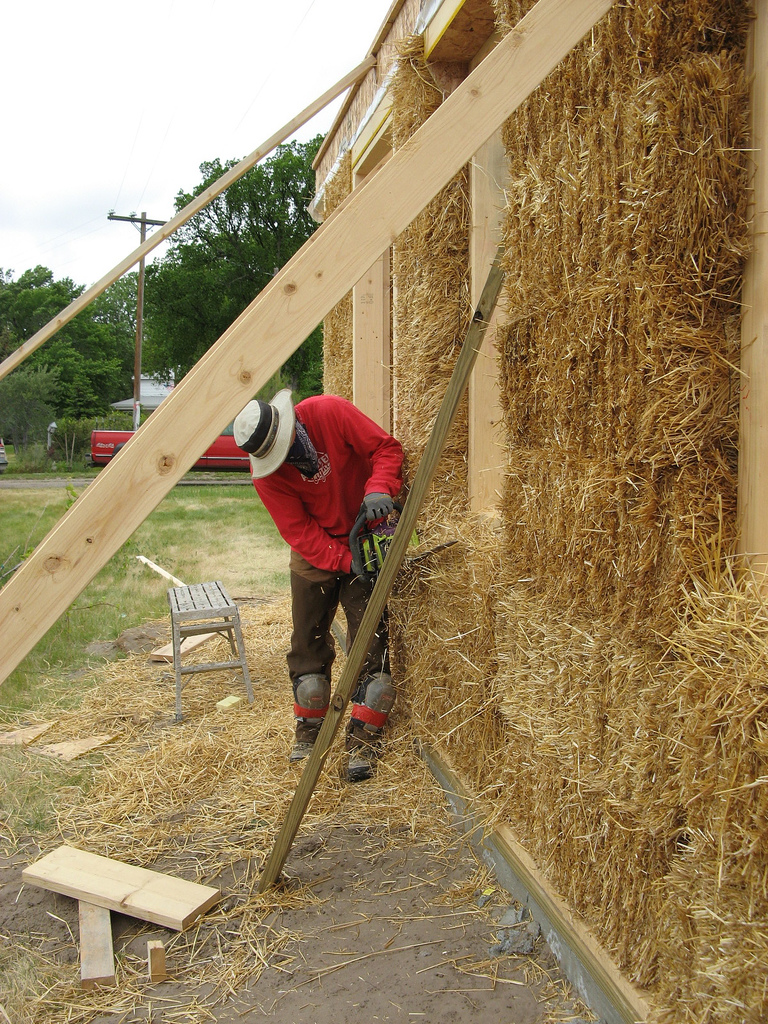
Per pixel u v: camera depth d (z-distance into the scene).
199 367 1.63
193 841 2.92
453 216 3.17
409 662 3.53
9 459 28.78
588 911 1.97
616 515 1.77
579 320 1.85
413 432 3.43
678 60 1.52
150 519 12.35
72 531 1.55
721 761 1.36
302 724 3.51
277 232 36.41
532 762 2.29
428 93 3.39
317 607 3.45
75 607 6.39
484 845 2.62
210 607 4.15
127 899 2.45
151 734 3.93
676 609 1.58
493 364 3.15
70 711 4.29
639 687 1.71
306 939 2.31
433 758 3.26
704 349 1.54
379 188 1.71
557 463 2.03
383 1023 1.94
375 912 2.43
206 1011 2.03
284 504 3.24
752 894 1.30
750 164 1.48
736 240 1.49
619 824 1.76
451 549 2.99
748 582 1.47
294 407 3.18
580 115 1.85
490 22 2.96
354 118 5.30
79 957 2.30
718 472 1.55
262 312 1.65
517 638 2.33
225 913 2.47
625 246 1.65
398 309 3.71
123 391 59.38
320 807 3.10
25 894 2.64
